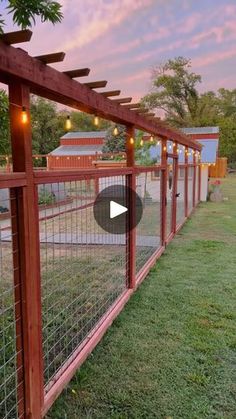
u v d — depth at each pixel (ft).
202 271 14.26
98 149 69.26
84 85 6.95
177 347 8.34
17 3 9.25
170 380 7.09
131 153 11.23
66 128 8.12
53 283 10.28
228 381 7.05
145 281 13.05
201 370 7.42
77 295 10.27
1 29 8.38
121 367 7.53
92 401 6.46
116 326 9.44
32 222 5.33
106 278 12.13
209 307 10.68
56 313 9.02
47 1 9.77
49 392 6.28
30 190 5.26
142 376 7.22
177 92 104.12
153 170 14.75
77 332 8.21
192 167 31.63
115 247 13.53
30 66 4.96
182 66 102.12
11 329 6.79
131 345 8.43
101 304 10.03
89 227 11.41
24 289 5.26
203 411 6.21
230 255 16.76
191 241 19.88
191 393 6.70
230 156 104.99
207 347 8.32
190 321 9.71
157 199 18.28
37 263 5.52
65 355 7.56
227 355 8.00
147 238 17.04
